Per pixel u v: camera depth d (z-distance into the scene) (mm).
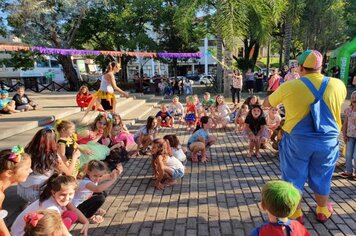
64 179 2871
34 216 2105
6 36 21656
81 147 4988
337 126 3227
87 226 3281
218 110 9180
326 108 3133
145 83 21656
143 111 11734
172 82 21844
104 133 5859
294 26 21953
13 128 6820
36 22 19578
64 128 4062
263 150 6695
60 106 10648
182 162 5477
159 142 4723
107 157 5469
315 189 3430
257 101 8500
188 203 4168
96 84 23031
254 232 2121
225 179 5039
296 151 3238
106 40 25641
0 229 2465
